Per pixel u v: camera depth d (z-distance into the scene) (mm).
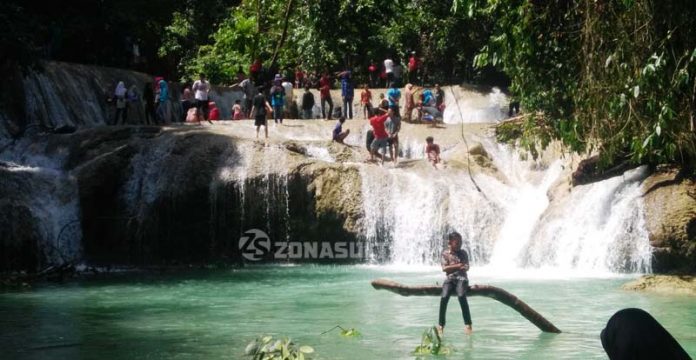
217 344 10820
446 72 36938
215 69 37500
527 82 16359
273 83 29297
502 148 26016
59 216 22766
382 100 27156
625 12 13609
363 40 36500
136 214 23422
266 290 17016
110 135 24703
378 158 24797
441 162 24516
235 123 27812
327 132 27484
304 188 23141
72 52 33094
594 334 11172
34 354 10188
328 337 11258
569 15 15164
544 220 21281
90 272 21469
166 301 15391
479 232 22344
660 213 19078
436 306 14250
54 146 24719
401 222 22859
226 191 23219
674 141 14969
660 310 13258
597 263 19844
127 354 10148
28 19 24703
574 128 15516
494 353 9875
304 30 36250
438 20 35812
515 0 15539
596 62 14289
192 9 40062
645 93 13930
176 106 31969
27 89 26594
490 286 11055
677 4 13031
